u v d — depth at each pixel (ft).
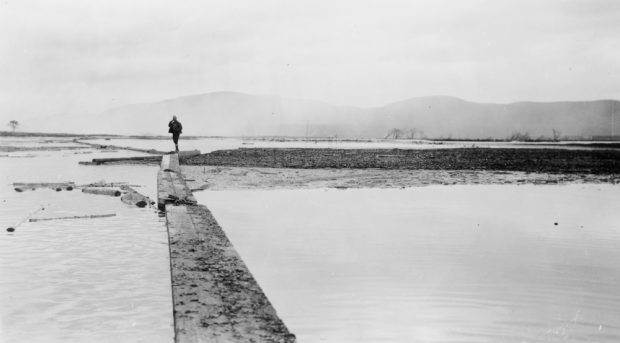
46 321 16.90
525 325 16.96
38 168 91.30
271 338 13.64
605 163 121.08
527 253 27.71
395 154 143.54
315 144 249.96
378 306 18.79
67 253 26.58
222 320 14.90
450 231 34.40
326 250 28.04
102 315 17.51
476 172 91.50
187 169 86.12
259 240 30.76
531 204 49.49
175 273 19.86
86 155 134.21
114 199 50.21
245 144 235.81
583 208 46.85
